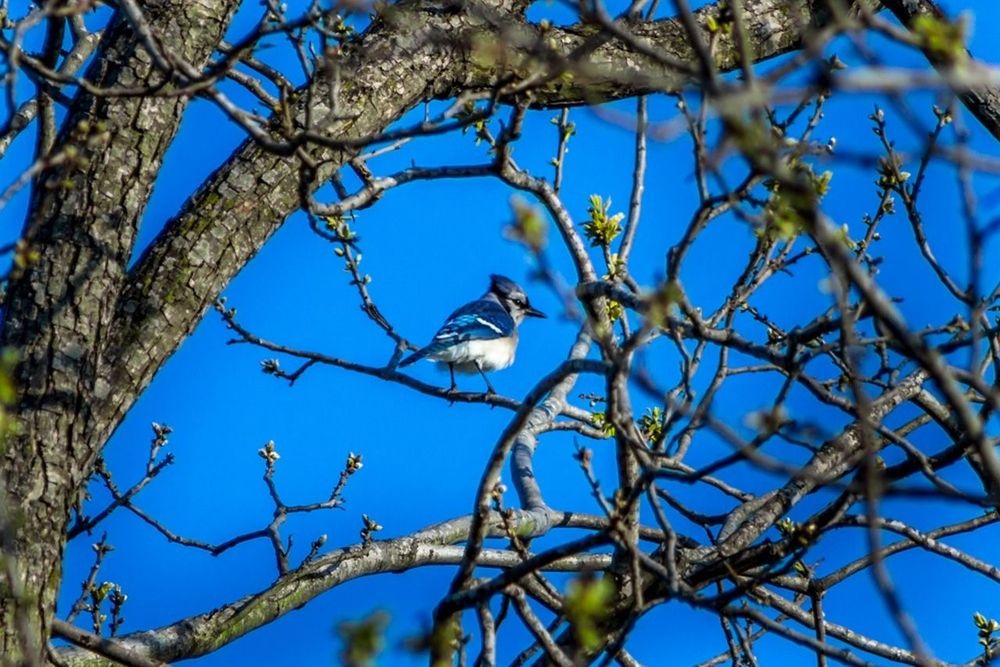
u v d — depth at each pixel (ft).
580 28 45.68
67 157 28.07
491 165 34.19
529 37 34.37
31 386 33.68
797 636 29.37
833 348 30.86
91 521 42.96
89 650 35.70
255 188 38.65
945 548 36.11
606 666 28.86
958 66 21.63
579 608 22.99
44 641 32.42
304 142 30.01
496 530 43.93
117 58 36.73
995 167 23.65
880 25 22.02
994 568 36.11
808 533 32.01
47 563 32.76
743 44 22.26
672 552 28.91
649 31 46.78
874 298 22.20
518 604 30.50
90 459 34.42
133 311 36.32
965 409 22.43
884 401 39.52
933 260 34.58
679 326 30.30
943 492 25.76
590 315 35.29
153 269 37.17
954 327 30.73
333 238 32.50
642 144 40.32
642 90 38.60
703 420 26.45
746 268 34.91
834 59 33.86
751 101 20.56
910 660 38.68
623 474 32.07
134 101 36.19
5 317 34.42
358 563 45.42
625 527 28.86
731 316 34.53
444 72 42.16
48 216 35.01
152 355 36.04
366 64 41.22
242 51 29.86
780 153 27.96
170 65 29.68
